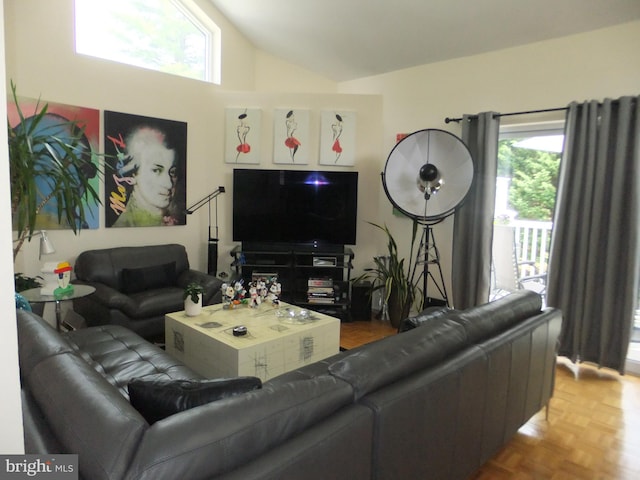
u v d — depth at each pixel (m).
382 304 4.36
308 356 2.60
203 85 4.35
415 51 4.02
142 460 0.83
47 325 1.74
